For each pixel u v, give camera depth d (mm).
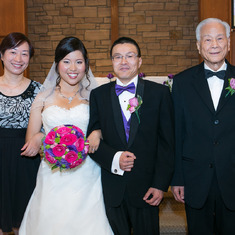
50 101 2316
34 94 2568
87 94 2412
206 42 2051
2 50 2467
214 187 2035
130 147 2037
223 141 2006
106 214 2162
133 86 2080
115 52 2072
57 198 2162
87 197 2203
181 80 2154
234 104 2023
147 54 5984
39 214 2148
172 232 2770
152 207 2057
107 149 2045
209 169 2021
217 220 2090
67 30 6039
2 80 2590
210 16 5406
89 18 6020
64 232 2086
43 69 6074
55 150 1974
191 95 2092
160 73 5996
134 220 2035
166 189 1996
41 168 2314
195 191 2049
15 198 2465
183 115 2119
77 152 2002
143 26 5965
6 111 2457
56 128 2045
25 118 2506
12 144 2461
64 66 2244
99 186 2273
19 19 5535
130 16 5980
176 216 3012
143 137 2045
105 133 2102
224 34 2047
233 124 2004
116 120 2070
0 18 5543
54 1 6020
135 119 2047
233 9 5273
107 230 2123
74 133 2025
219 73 2055
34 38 6059
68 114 2256
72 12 6020
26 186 2471
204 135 2035
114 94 2123
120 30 6004
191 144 2074
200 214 2078
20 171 2467
